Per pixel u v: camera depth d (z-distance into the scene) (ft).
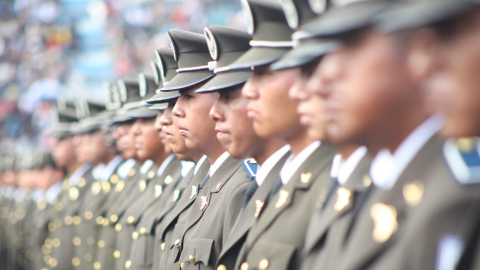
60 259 48.57
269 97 19.43
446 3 11.27
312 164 19.39
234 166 26.40
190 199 28.35
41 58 121.19
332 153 19.30
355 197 15.33
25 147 112.27
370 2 13.12
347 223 14.82
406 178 12.98
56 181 58.75
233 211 24.57
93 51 120.88
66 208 49.42
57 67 118.11
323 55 14.46
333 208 15.84
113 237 41.34
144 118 36.19
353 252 13.42
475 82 11.59
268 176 22.07
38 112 112.16
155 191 35.09
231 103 22.72
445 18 11.52
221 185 26.17
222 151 26.66
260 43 19.95
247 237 20.57
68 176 54.24
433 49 11.89
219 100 22.97
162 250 29.71
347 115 13.34
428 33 11.89
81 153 48.78
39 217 57.57
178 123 26.66
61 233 49.01
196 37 26.73
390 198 13.08
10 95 122.83
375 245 13.04
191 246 25.68
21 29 128.47
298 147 19.85
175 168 35.27
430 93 12.40
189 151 28.96
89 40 122.42
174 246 27.61
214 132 26.32
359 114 13.15
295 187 19.33
